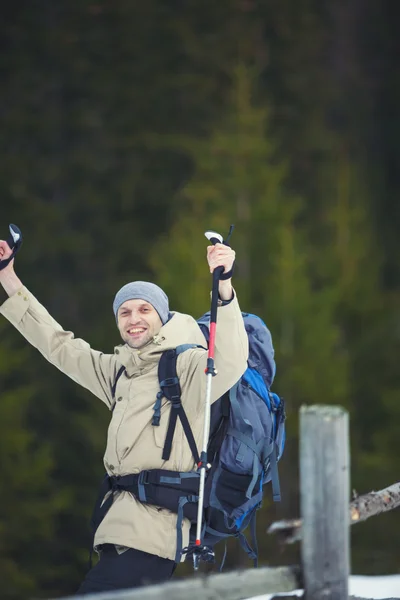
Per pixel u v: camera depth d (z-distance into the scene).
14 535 43.47
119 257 61.94
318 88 69.06
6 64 65.81
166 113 65.62
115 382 10.32
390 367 48.06
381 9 76.44
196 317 40.50
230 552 38.81
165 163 64.38
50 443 48.59
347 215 49.38
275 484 9.93
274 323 42.97
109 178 64.06
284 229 44.16
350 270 48.53
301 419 8.78
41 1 67.69
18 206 60.75
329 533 8.71
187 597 8.23
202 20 67.75
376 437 46.53
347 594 8.74
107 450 9.84
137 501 9.55
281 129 66.38
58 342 10.77
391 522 43.47
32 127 64.31
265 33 69.81
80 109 65.06
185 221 45.06
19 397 44.66
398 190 70.25
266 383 10.45
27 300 10.85
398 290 56.88
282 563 39.34
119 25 67.19
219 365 9.58
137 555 9.47
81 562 46.69
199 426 9.74
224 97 65.38
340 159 56.03
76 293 59.34
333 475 8.69
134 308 10.05
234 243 44.56
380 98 73.25
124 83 66.12
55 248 59.78
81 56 66.75
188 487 9.52
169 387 9.71
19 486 43.53
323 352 42.78
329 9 73.31
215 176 47.69
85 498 47.88
